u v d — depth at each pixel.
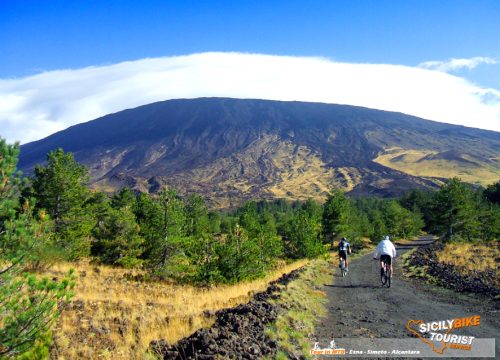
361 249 54.59
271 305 10.41
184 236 27.62
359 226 65.44
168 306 13.43
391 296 14.54
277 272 26.12
